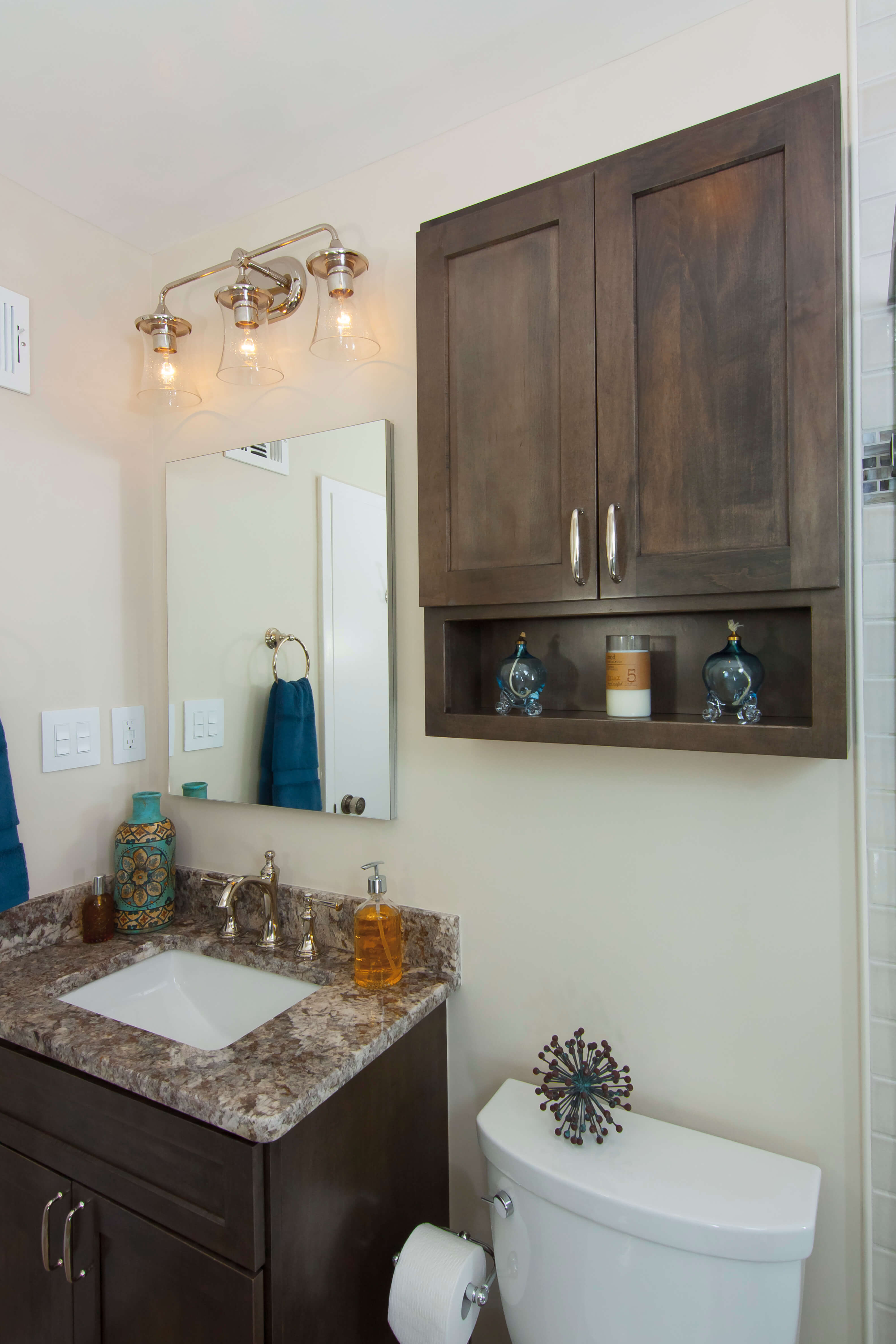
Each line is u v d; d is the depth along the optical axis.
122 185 1.45
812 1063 1.04
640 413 0.96
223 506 1.58
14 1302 1.16
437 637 1.14
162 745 1.71
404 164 1.36
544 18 1.07
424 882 1.36
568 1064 1.08
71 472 1.54
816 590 0.86
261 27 1.08
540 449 1.04
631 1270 0.93
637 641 1.03
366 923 1.26
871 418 0.98
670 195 0.94
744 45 1.06
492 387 1.07
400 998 1.22
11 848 1.32
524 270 1.05
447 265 1.11
